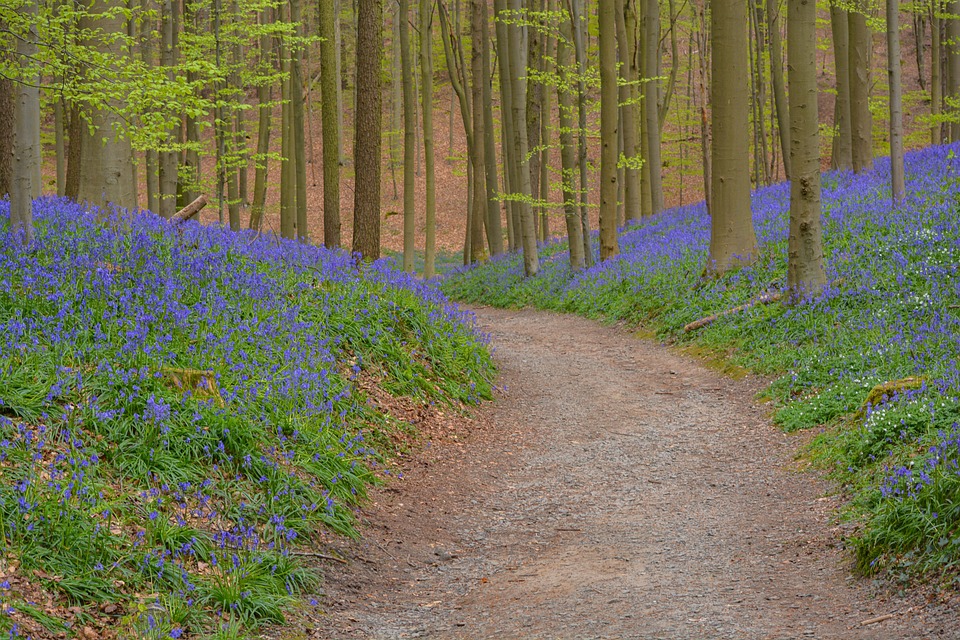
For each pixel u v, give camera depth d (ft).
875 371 36.14
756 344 46.80
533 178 105.19
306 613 20.51
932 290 42.45
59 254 34.65
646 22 101.35
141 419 24.77
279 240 46.06
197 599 19.36
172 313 31.07
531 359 54.03
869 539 21.40
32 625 16.37
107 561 19.19
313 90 195.21
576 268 79.77
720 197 59.26
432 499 29.91
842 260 50.96
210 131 167.43
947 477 21.30
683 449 35.42
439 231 155.84
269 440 27.30
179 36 57.72
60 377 24.72
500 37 99.55
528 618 20.47
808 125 47.47
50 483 20.30
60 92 35.29
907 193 60.44
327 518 25.03
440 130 191.31
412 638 19.92
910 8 87.56
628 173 103.60
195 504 23.18
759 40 102.78
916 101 161.07
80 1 46.85
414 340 42.73
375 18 55.88
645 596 21.26
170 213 72.33
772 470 31.50
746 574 22.30
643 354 53.67
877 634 17.40
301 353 33.30
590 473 33.14
